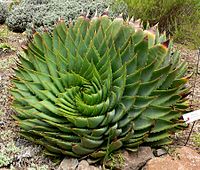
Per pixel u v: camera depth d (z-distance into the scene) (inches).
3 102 47.6
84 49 38.8
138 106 37.1
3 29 73.6
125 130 37.2
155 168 37.1
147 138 38.0
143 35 39.0
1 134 42.2
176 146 40.5
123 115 36.7
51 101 37.9
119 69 36.8
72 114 36.8
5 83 52.2
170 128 39.2
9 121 44.3
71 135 36.9
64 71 38.4
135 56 37.0
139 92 37.6
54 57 39.6
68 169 36.9
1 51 62.8
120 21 39.9
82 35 40.7
